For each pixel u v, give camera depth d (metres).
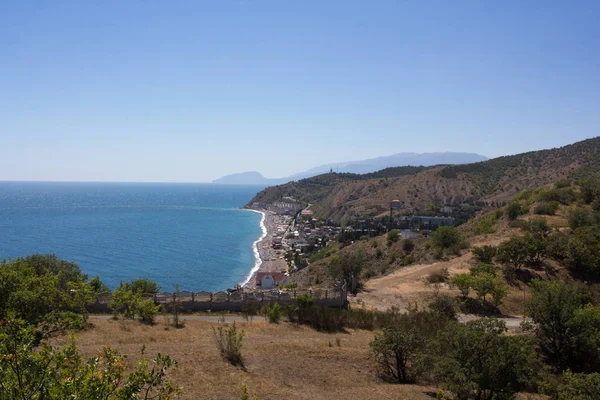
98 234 137.50
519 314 37.16
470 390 15.19
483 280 37.94
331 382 17.06
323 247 119.00
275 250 125.44
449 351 16.61
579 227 52.47
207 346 19.22
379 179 199.00
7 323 6.32
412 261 60.78
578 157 135.38
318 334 25.20
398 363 19.05
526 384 16.22
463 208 138.75
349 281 44.66
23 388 5.54
